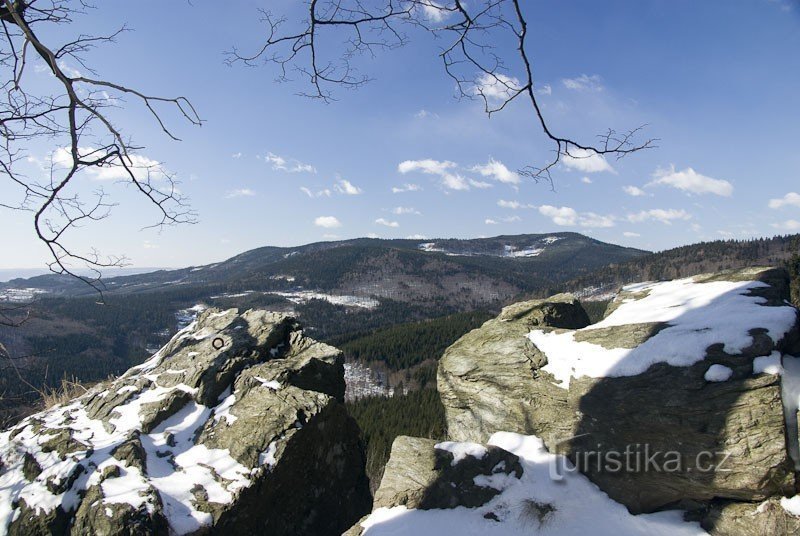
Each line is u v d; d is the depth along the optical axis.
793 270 20.81
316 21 4.28
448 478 6.18
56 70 3.82
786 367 5.58
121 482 5.67
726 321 6.19
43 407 9.59
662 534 5.32
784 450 4.98
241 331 8.91
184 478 5.96
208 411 7.37
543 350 7.75
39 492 5.73
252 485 5.88
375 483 13.02
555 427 6.73
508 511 5.74
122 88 4.12
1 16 4.14
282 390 7.36
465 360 8.48
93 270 5.00
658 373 6.05
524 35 4.09
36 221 4.45
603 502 5.88
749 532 5.00
